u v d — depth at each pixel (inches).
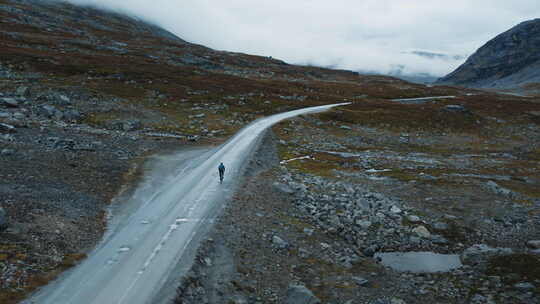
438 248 970.1
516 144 2753.4
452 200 1293.1
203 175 1392.7
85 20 6747.1
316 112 3134.8
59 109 2161.7
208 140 2081.7
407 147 2522.1
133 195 1141.1
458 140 2797.7
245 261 786.2
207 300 636.7
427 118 3260.3
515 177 1658.5
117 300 608.4
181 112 2664.9
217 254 794.2
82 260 741.3
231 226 933.2
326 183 1459.2
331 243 950.4
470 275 820.0
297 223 1040.2
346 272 810.8
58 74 2800.2
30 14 5354.3
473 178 1604.3
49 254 726.5
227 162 1593.3
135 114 2397.9
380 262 894.4
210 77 3909.9
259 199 1166.3
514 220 1117.7
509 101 4320.9
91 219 924.6
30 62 2847.0
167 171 1429.6
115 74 3120.1
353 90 4881.9
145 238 845.8
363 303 693.3
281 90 3986.2
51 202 938.1
